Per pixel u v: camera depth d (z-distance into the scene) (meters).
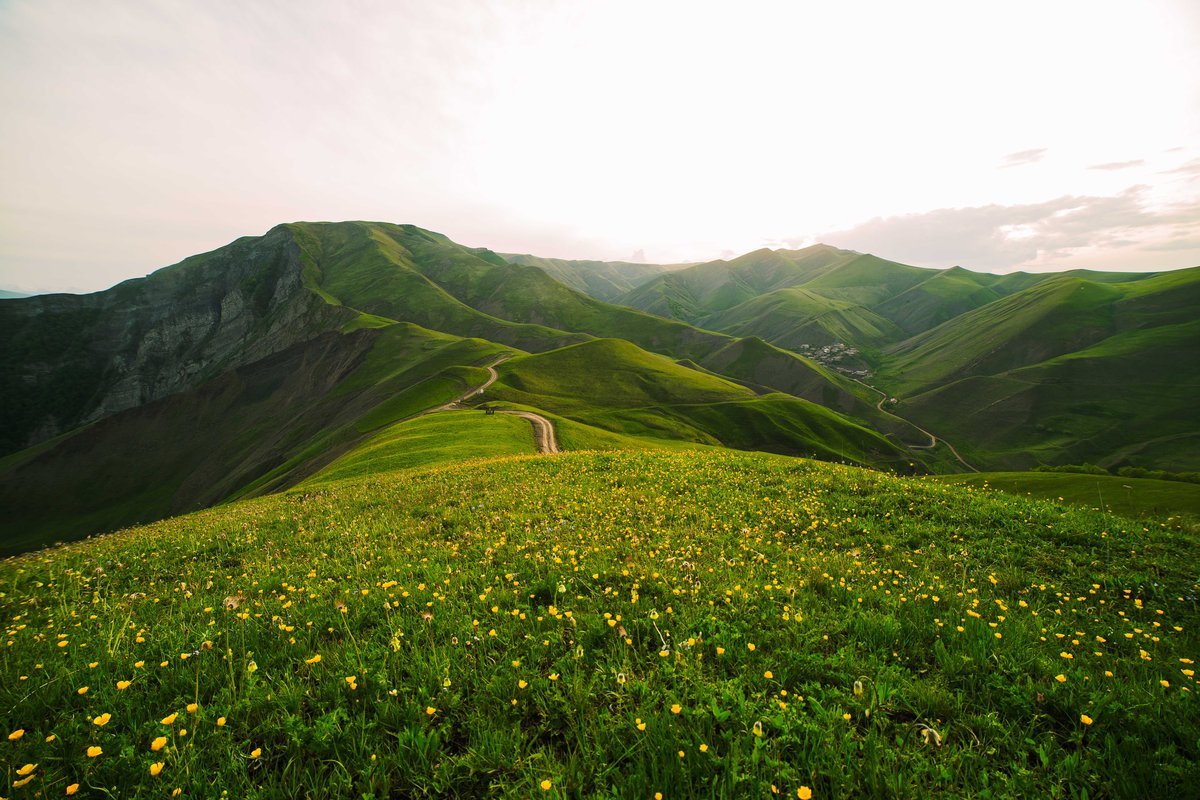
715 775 3.63
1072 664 5.37
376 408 132.50
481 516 12.38
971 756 3.93
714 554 9.07
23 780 3.65
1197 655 6.20
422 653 5.30
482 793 3.76
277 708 4.53
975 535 11.51
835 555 9.41
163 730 4.16
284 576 8.88
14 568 12.23
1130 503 30.14
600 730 4.16
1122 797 3.59
